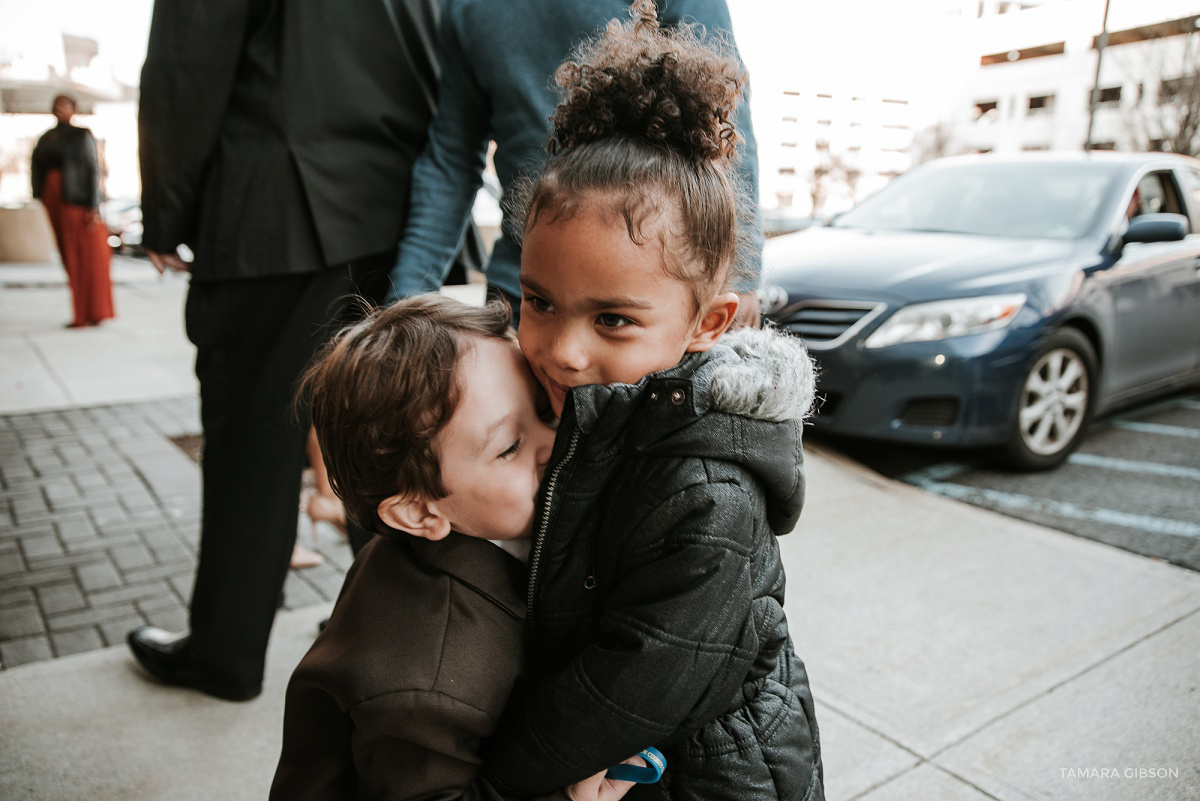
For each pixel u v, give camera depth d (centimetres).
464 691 89
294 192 189
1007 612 277
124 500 372
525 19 150
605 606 90
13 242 1450
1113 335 443
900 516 358
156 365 648
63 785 194
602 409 85
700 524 84
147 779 196
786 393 88
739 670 90
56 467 414
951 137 4050
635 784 98
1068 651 253
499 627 94
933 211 504
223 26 182
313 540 322
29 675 237
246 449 205
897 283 411
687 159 86
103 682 234
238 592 214
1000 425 400
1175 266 480
